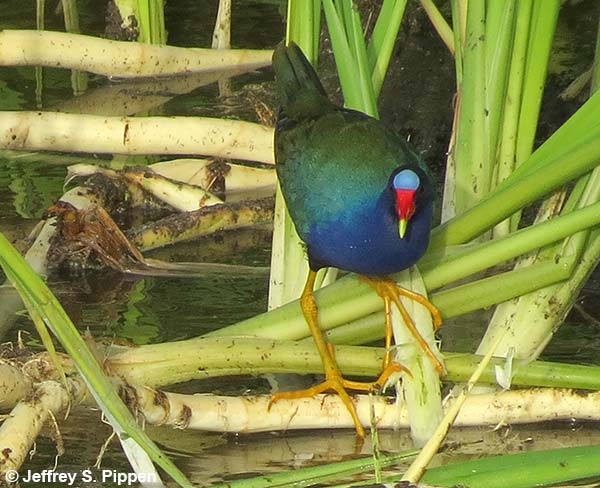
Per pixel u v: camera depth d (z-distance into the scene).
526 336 9.62
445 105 15.34
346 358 9.28
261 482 7.84
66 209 11.75
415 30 16.72
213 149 14.01
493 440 8.98
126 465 8.45
